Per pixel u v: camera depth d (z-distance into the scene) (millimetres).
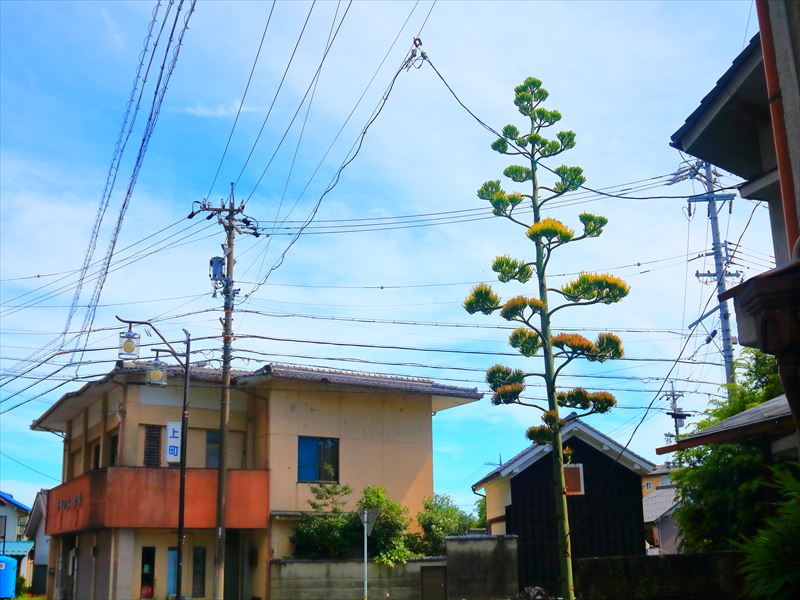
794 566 5562
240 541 26094
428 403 28266
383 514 24328
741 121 10617
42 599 36969
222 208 22500
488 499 29109
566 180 12266
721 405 17172
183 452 22109
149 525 23562
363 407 27188
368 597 23062
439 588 23172
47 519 30125
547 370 11570
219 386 26141
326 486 25297
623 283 11344
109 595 23188
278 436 25500
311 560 22938
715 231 24625
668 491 35219
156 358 22719
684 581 8945
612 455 26375
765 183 9797
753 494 12477
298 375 25312
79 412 30344
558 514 11234
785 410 11016
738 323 6680
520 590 24938
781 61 6922
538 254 11805
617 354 11352
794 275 5246
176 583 22453
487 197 12289
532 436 11406
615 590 9008
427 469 27734
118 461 24719
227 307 22406
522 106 12469
